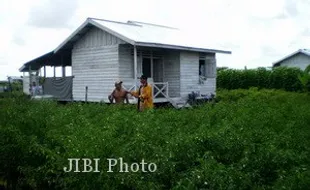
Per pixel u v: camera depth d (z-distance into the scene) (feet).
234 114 32.48
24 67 84.33
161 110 34.73
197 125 28.40
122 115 28.50
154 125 25.05
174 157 18.62
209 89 78.74
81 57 73.51
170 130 25.49
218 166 16.46
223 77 118.83
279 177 16.11
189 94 73.26
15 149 22.39
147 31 73.00
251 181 16.22
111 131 22.18
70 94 75.46
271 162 17.47
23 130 25.59
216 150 19.70
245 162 17.37
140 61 70.49
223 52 76.69
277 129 28.14
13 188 23.75
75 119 28.22
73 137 20.93
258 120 29.01
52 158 19.53
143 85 41.06
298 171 15.72
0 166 23.21
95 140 19.38
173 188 15.88
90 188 17.49
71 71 76.23
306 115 33.09
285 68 112.06
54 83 77.97
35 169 20.65
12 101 41.45
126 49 68.08
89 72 72.08
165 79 74.69
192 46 70.28
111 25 69.41
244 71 116.78
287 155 17.84
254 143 20.07
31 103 39.96
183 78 73.05
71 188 18.38
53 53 76.74
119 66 67.00
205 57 78.69
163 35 73.72
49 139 23.29
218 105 37.35
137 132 22.45
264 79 113.60
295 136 23.52
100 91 70.18
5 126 25.07
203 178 15.76
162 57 74.90
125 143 20.66
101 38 69.62
